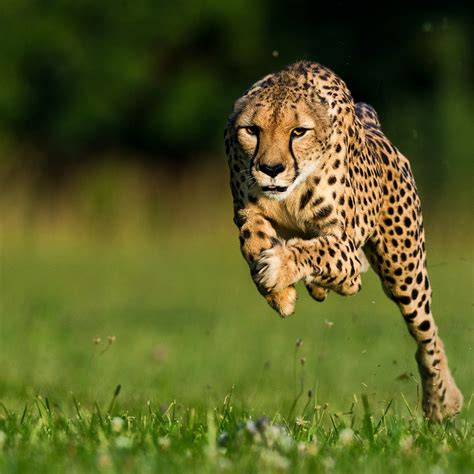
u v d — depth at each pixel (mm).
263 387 18188
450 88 48906
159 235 52688
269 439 10570
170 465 9625
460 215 44688
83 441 10797
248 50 53188
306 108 11859
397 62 49938
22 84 53000
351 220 12469
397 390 17547
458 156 46469
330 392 17938
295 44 52469
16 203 53438
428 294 14055
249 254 12141
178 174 53750
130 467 9492
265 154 11695
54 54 52750
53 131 53188
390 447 11016
